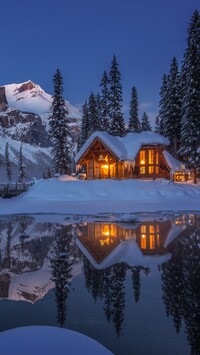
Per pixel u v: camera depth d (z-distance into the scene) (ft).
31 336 14.23
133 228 59.00
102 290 25.22
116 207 98.43
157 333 17.61
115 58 203.82
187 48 161.99
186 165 164.25
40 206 104.22
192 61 159.12
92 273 30.22
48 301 22.74
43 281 27.81
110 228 59.41
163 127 200.03
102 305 21.85
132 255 37.52
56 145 191.62
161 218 73.67
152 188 134.10
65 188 136.36
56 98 192.85
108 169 159.02
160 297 23.39
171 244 43.70
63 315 20.10
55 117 192.95
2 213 88.99
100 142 156.04
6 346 13.32
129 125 238.68
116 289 25.41
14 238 49.88
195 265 32.50
